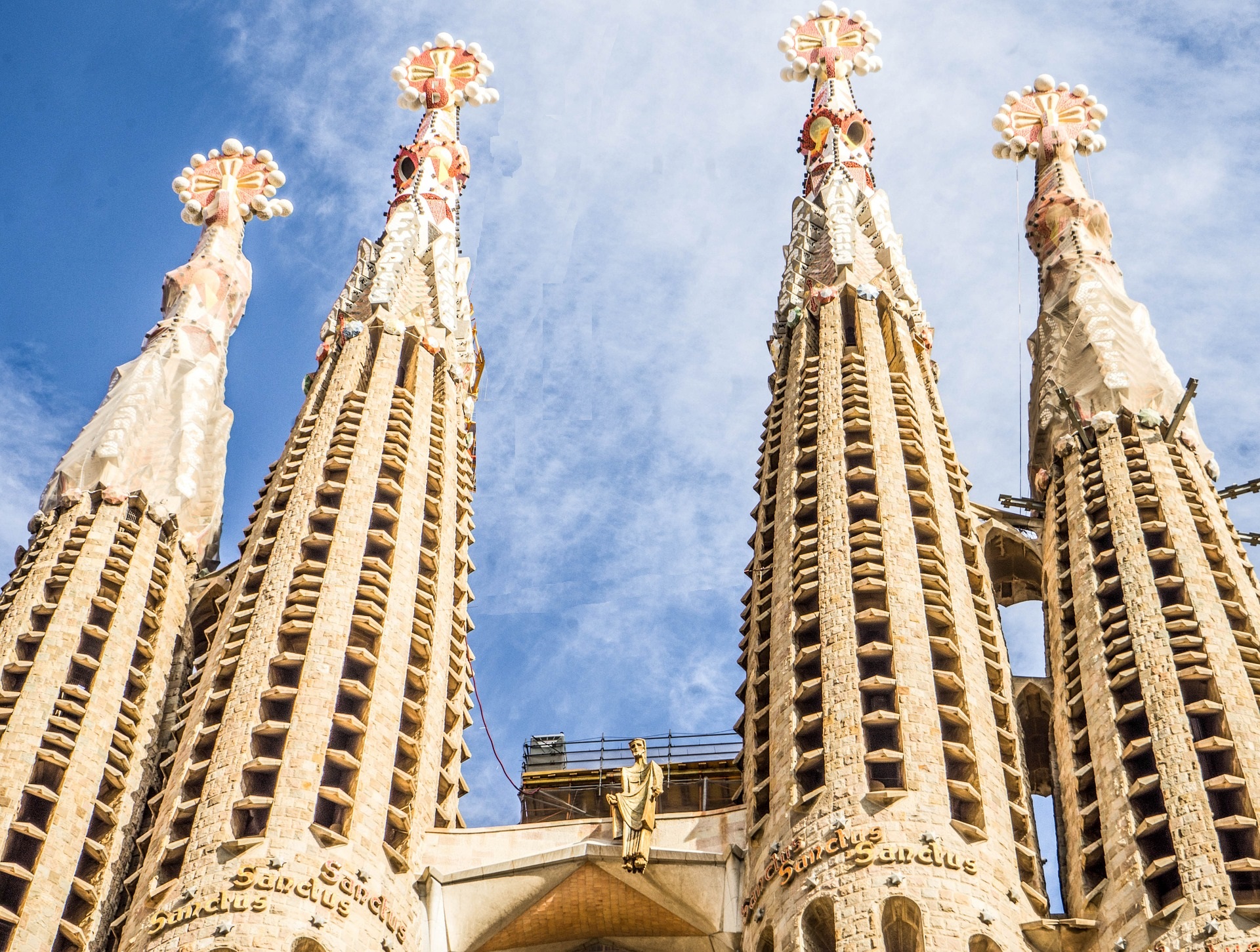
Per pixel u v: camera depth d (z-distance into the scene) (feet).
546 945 232.32
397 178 341.82
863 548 248.93
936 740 223.51
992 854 213.46
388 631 249.14
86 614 254.27
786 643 241.35
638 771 233.55
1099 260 300.81
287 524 263.29
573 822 232.73
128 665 252.83
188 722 239.91
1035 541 271.08
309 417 289.12
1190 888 204.03
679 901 225.56
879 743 226.17
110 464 275.39
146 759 246.68
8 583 262.47
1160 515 251.60
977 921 205.05
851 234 310.86
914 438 270.87
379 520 269.44
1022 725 247.91
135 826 238.68
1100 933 207.72
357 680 241.96
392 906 220.02
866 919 204.64
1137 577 241.76
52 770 235.81
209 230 327.47
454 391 299.58
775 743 231.30
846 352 287.07
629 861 224.33
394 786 234.38
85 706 243.60
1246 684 224.33
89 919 225.15
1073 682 237.45
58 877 225.35
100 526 267.39
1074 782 225.97
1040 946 208.33
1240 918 200.13
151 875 218.18
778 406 289.53
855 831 213.05
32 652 249.55
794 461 269.03
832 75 348.79
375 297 305.53
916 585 243.60
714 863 225.56
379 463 274.57
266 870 214.28
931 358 298.15
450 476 284.00
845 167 328.70
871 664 234.99
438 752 245.04
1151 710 223.51
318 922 211.20
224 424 296.92
